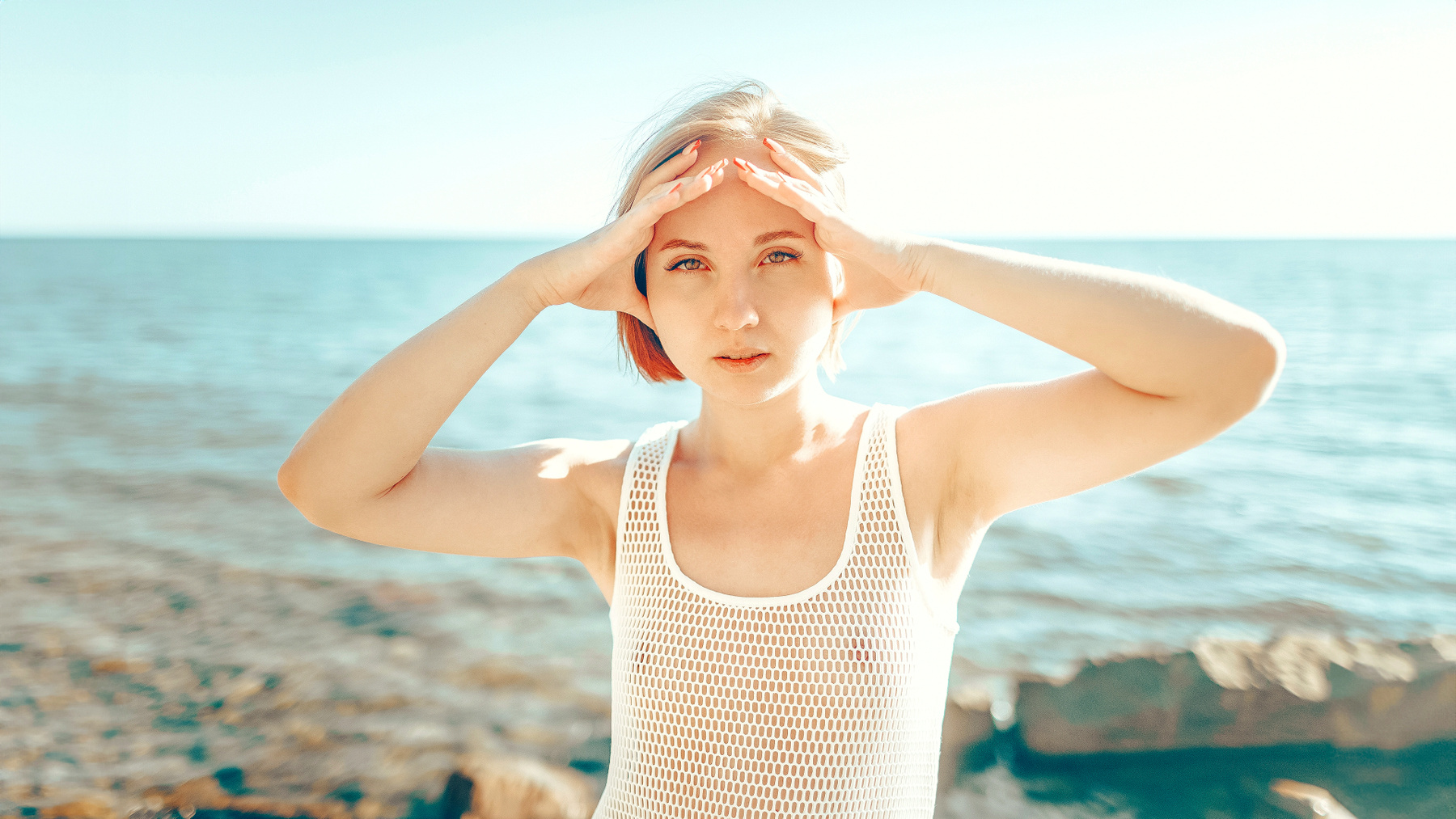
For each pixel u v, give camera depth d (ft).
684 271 4.50
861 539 4.56
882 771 4.40
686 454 5.16
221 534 27.53
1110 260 215.92
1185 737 14.71
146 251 340.39
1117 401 4.17
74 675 17.70
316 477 4.58
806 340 4.44
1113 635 19.84
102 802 13.29
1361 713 14.57
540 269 4.61
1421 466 36.70
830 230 4.31
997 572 23.85
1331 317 93.56
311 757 14.66
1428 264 199.00
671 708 4.56
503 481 5.08
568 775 14.11
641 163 5.04
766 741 4.41
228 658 18.60
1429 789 13.76
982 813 13.64
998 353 75.77
